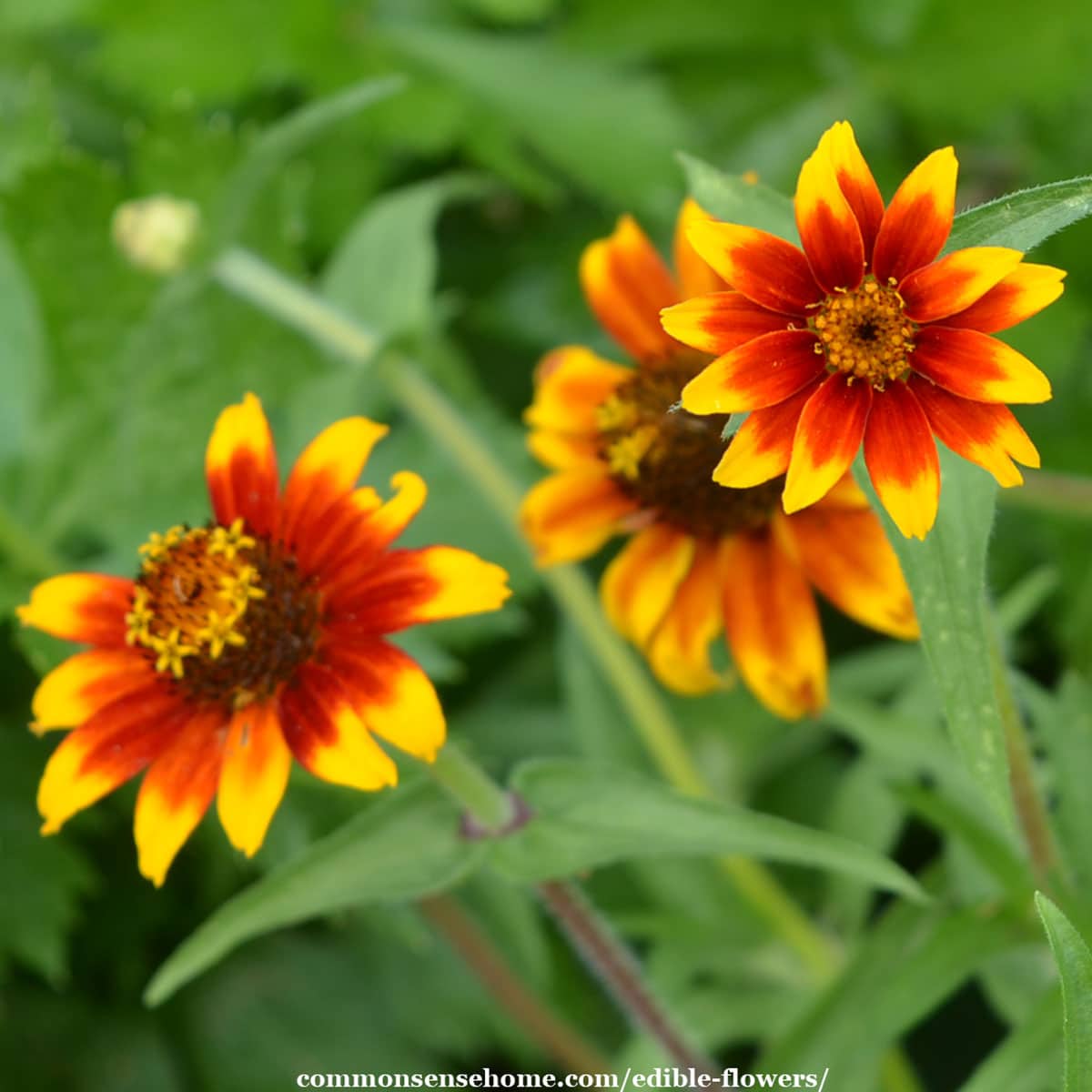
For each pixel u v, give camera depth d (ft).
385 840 1.88
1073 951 1.67
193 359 2.51
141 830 1.78
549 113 2.86
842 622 2.57
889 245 1.69
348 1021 2.61
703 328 1.69
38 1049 2.58
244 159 2.50
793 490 1.67
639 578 1.99
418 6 3.03
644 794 1.87
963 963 1.93
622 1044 2.49
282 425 2.55
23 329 2.58
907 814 2.43
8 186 2.39
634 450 1.96
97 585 1.85
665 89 2.92
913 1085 2.13
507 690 2.67
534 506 2.02
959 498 1.71
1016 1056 1.86
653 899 2.34
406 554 1.79
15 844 2.41
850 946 2.22
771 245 1.69
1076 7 2.81
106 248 2.44
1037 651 2.52
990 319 1.68
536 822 1.87
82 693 1.81
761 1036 2.19
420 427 2.65
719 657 2.18
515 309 2.92
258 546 1.82
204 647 1.79
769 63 3.00
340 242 2.95
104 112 3.02
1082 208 1.70
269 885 1.87
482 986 2.55
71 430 2.49
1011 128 2.98
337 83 2.84
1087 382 2.56
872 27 2.93
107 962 2.63
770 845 1.84
